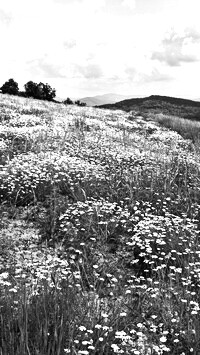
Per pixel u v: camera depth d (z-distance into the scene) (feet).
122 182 33.53
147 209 27.07
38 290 15.92
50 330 13.92
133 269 21.04
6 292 15.33
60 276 17.46
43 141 46.93
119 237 24.09
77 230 23.59
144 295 17.43
